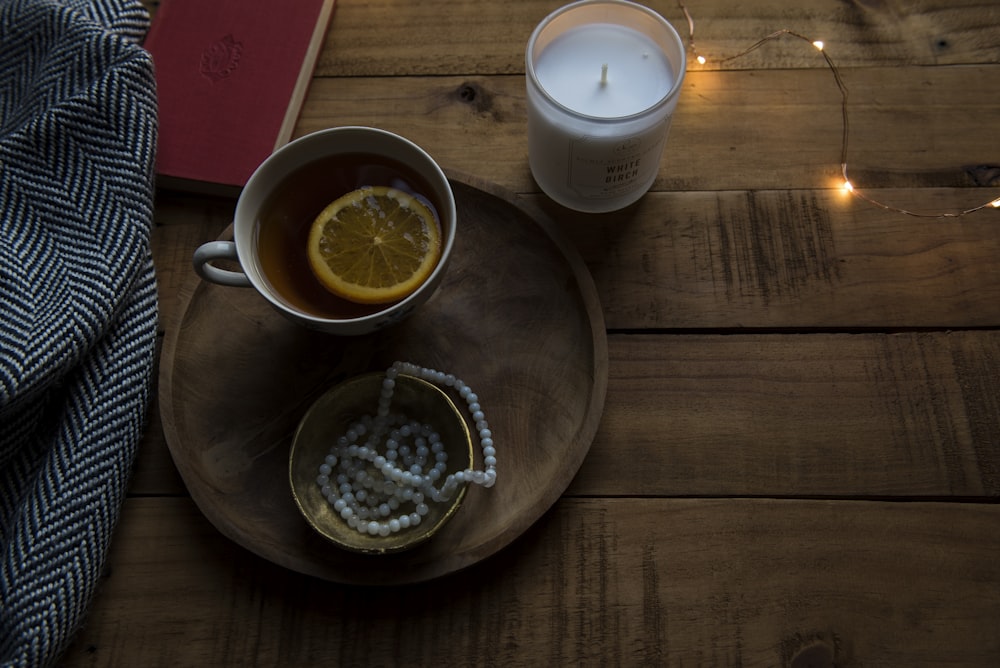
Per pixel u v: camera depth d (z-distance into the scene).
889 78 0.68
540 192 0.66
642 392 0.62
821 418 0.62
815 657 0.58
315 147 0.60
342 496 0.60
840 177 0.66
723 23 0.69
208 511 0.58
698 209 0.66
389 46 0.69
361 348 0.63
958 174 0.66
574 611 0.59
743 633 0.58
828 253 0.65
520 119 0.68
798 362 0.62
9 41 0.66
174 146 0.66
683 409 0.62
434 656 0.58
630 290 0.64
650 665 0.58
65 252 0.61
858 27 0.69
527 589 0.59
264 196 0.59
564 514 0.60
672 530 0.60
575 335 0.63
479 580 0.59
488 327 0.63
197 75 0.67
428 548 0.59
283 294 0.59
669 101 0.57
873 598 0.59
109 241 0.61
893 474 0.61
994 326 0.63
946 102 0.67
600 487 0.61
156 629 0.59
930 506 0.60
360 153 0.60
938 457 0.61
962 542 0.59
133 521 0.60
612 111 0.59
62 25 0.65
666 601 0.59
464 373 0.62
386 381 0.59
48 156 0.62
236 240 0.57
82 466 0.58
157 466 0.61
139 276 0.62
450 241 0.57
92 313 0.59
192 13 0.69
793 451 0.61
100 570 0.58
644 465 0.61
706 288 0.64
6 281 0.60
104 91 0.62
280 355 0.63
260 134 0.66
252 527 0.59
